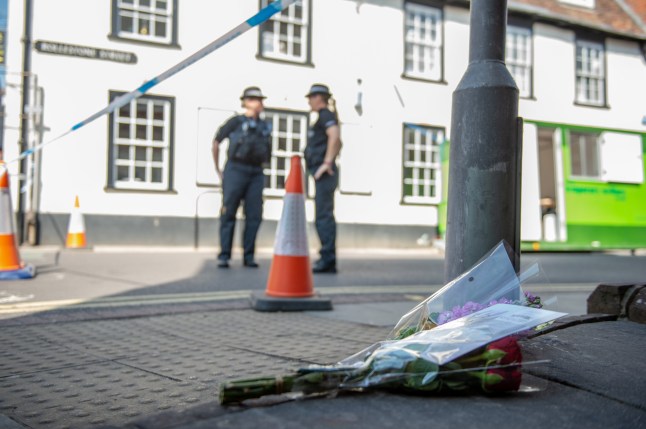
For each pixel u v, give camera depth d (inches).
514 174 111.3
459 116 113.2
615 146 524.4
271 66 524.7
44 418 85.5
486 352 80.1
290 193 192.5
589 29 682.8
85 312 170.9
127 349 127.6
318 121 296.4
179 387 100.3
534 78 657.0
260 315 173.2
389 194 569.0
